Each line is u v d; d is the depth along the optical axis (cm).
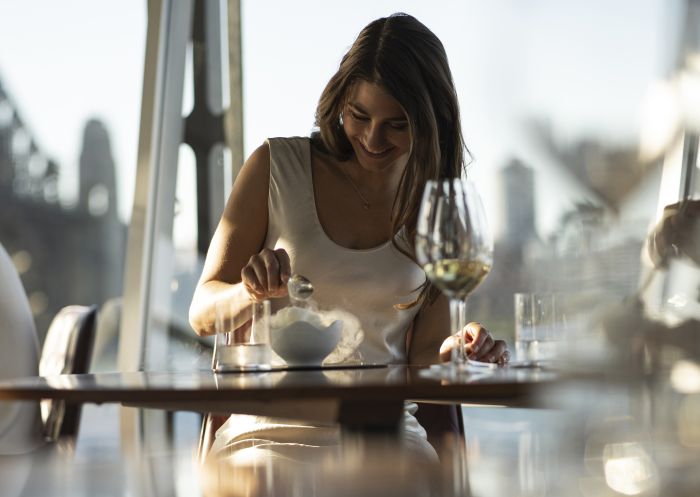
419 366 149
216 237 206
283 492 57
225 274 201
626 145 34
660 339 35
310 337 154
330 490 53
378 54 194
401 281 199
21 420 196
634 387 35
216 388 99
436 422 192
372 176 207
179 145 425
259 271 144
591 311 36
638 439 35
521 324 135
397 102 193
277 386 98
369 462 57
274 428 171
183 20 425
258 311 142
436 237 121
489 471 48
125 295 423
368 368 148
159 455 69
